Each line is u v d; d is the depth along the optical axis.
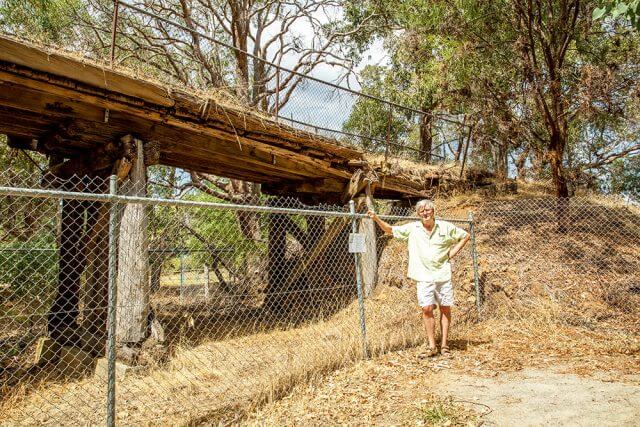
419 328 6.22
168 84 6.02
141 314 5.82
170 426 3.71
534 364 4.94
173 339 6.50
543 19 8.88
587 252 8.51
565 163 11.46
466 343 5.84
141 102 5.68
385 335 5.74
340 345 5.27
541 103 9.04
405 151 12.47
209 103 6.18
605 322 6.58
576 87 8.91
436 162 12.75
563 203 9.37
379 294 8.96
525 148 10.41
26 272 7.45
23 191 2.91
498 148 11.92
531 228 9.54
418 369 4.81
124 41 14.78
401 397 4.04
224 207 3.94
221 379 4.88
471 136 11.25
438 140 16.64
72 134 5.98
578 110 8.89
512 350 5.51
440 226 5.37
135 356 5.52
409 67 11.99
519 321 6.83
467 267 8.52
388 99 14.34
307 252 9.73
